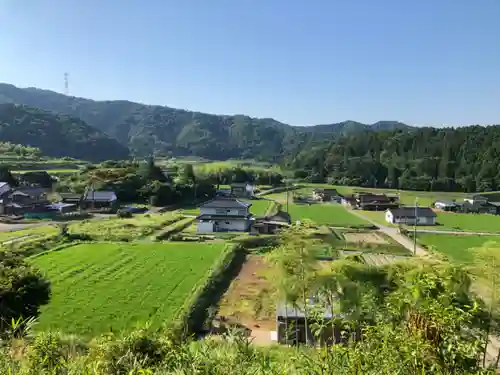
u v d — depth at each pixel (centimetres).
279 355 870
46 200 7000
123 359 827
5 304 1507
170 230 5097
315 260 1872
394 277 1433
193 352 751
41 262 3362
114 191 7744
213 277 3002
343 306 1384
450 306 620
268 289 2836
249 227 5453
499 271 1109
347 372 583
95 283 2836
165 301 2491
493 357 1455
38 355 815
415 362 565
